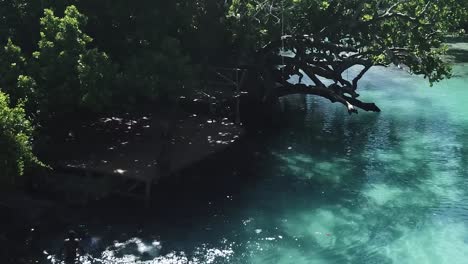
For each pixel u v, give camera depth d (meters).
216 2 33.00
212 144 29.31
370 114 43.78
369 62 34.75
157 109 36.06
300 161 32.03
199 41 32.69
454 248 21.62
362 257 20.91
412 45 33.16
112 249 20.92
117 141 29.22
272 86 35.59
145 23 30.28
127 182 26.30
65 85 24.69
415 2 33.22
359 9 32.78
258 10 32.53
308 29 35.72
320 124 40.62
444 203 26.12
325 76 37.09
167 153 26.97
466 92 51.53
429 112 44.28
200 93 37.75
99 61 25.44
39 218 22.66
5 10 29.89
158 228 22.84
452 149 34.50
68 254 20.11
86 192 24.48
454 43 83.00
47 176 24.88
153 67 26.95
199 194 26.53
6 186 23.00
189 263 20.16
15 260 19.77
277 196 26.75
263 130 38.56
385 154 33.50
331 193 27.30
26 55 28.81
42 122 27.55
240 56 35.03
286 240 22.22
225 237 22.34
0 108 19.48
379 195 27.12
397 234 22.89
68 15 26.73
